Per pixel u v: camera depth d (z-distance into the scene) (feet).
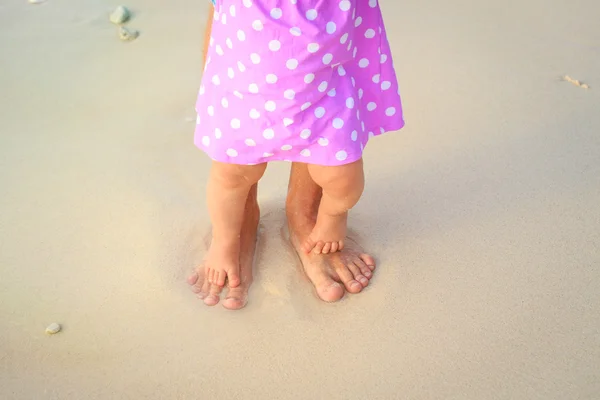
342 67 3.45
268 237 4.19
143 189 4.48
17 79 5.25
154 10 5.97
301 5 3.22
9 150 4.70
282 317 3.84
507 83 5.30
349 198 3.69
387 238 4.21
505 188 4.51
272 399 3.54
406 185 4.53
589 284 3.98
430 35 5.76
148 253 4.12
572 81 5.32
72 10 5.95
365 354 3.70
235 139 3.46
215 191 3.71
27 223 4.27
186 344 3.73
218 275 3.93
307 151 3.49
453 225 4.29
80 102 5.08
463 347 3.72
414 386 3.58
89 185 4.49
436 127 4.93
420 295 3.94
